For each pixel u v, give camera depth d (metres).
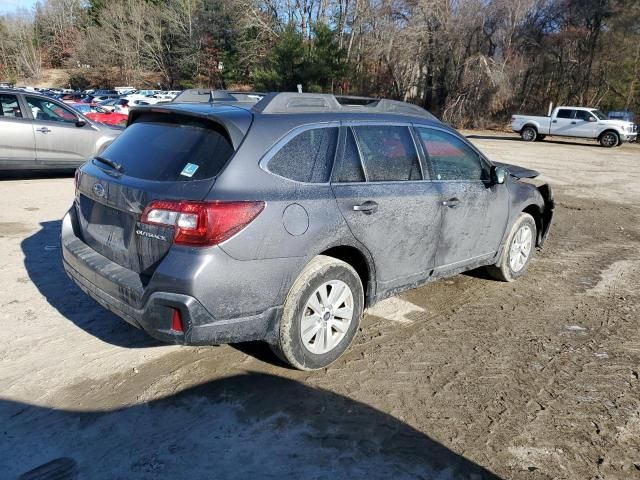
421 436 2.96
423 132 4.27
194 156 3.17
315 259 3.41
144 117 3.73
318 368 3.57
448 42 36.72
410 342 4.07
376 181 3.80
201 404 3.15
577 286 5.50
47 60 89.19
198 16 68.00
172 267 2.90
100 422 2.95
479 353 3.94
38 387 3.25
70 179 10.11
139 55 74.62
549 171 15.59
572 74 42.56
